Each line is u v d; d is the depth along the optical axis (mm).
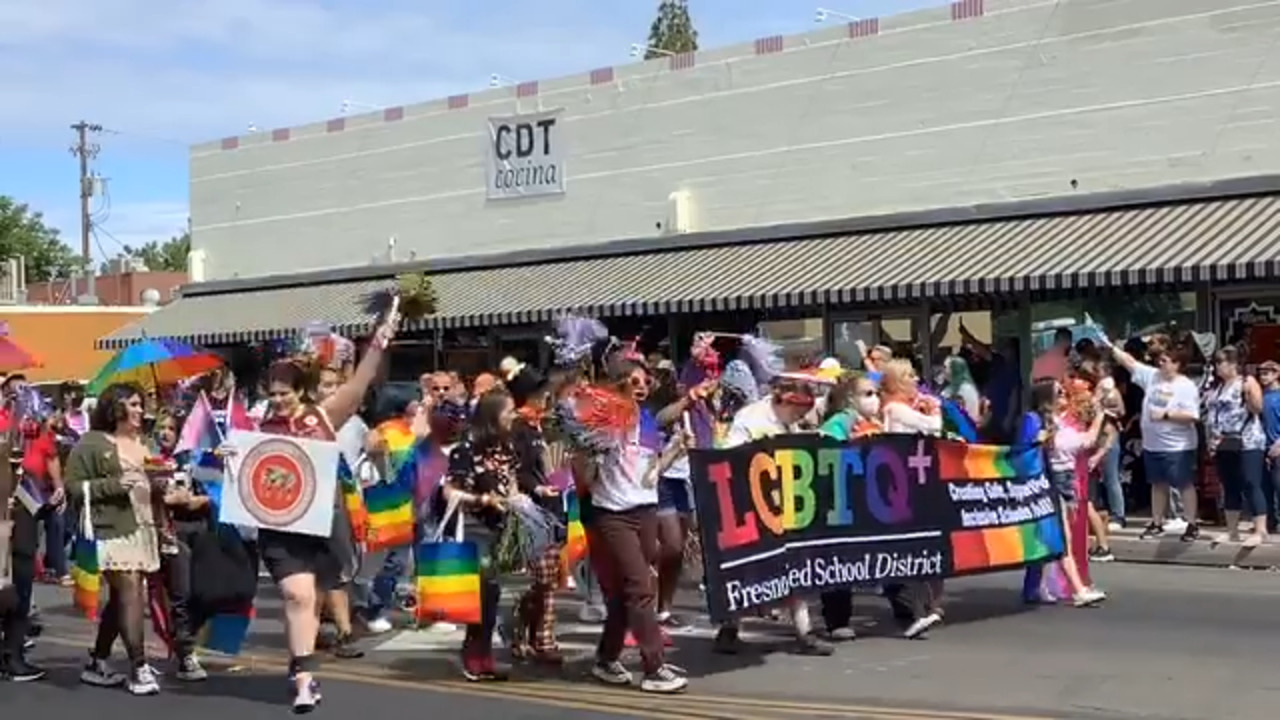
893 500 9719
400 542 10039
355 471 9906
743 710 7770
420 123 24781
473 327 23188
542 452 8875
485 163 23828
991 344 18078
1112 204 16969
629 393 8383
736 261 19719
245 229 27703
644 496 8312
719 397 10383
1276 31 15891
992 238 17344
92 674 9023
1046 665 8828
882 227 19000
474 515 8680
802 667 8953
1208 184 16266
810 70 19844
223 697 8531
